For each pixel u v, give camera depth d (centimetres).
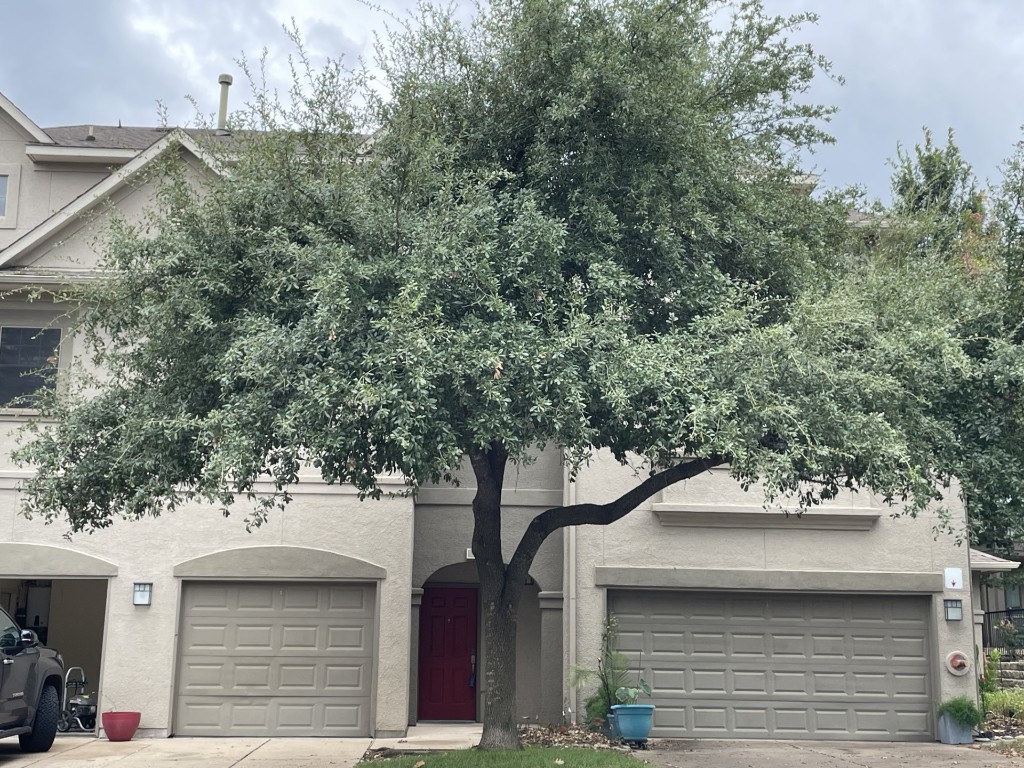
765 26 1223
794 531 1573
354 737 1484
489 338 872
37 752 1315
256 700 1495
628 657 1536
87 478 1041
